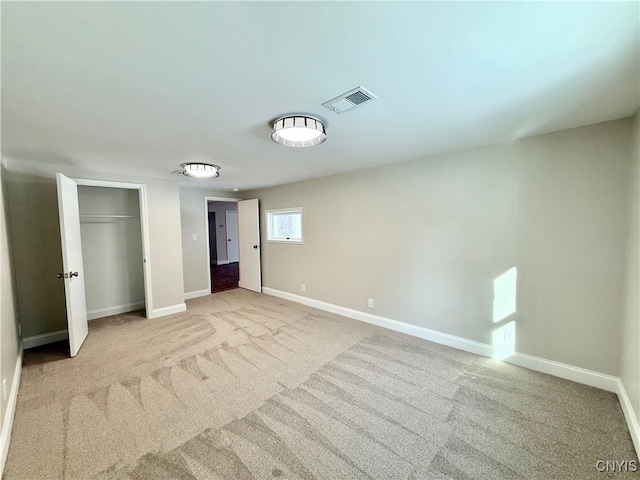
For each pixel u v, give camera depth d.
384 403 2.05
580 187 2.20
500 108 1.80
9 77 1.33
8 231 2.68
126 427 1.82
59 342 3.26
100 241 4.08
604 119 2.02
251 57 1.22
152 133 2.16
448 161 2.89
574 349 2.29
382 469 1.51
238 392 2.20
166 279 4.14
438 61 1.27
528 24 1.03
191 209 5.17
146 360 2.72
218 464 1.54
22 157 2.81
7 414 1.77
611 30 1.07
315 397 2.13
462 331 2.91
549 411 1.94
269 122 1.97
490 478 1.45
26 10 0.91
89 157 2.86
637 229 1.79
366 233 3.68
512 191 2.52
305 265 4.59
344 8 0.95
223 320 3.86
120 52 1.17
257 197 5.49
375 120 1.98
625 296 2.01
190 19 0.98
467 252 2.82
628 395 1.86
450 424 1.84
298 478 1.46
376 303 3.64
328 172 3.83
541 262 2.41
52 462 1.56
